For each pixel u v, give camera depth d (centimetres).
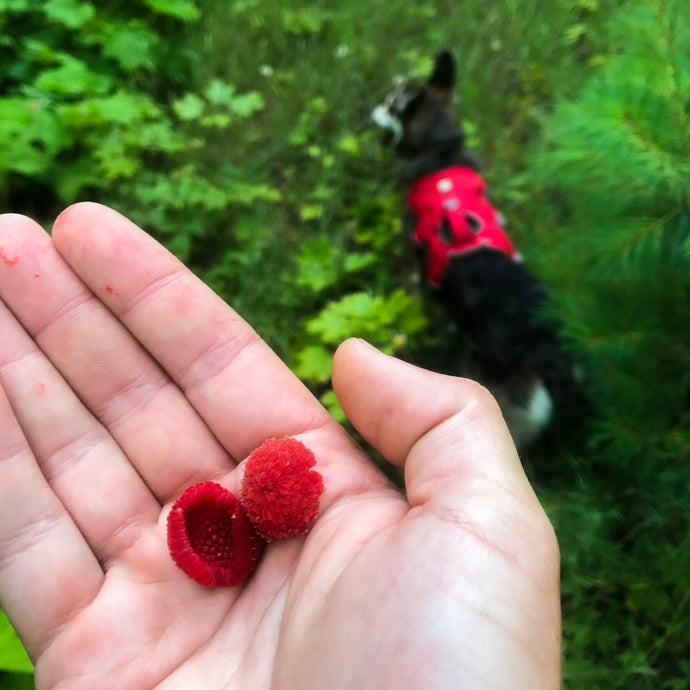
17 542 11
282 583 11
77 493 12
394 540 10
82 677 11
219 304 13
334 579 10
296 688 9
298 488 11
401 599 9
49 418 12
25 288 13
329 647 9
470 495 10
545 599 9
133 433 13
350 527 11
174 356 13
